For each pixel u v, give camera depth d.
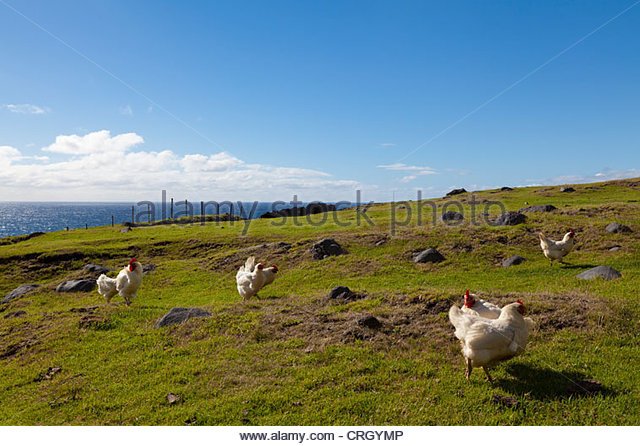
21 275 31.92
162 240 39.53
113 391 10.18
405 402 8.88
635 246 24.02
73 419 9.17
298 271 25.97
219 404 9.22
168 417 8.89
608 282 17.12
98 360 11.98
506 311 9.35
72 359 12.20
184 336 13.28
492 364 9.49
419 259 25.56
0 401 10.32
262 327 13.23
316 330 12.77
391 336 12.07
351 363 10.61
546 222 31.09
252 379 10.19
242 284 18.34
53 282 29.28
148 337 13.30
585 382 9.27
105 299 22.33
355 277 23.81
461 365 10.35
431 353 11.01
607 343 11.12
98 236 48.22
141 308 16.95
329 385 9.66
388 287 20.83
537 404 8.59
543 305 13.30
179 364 11.26
